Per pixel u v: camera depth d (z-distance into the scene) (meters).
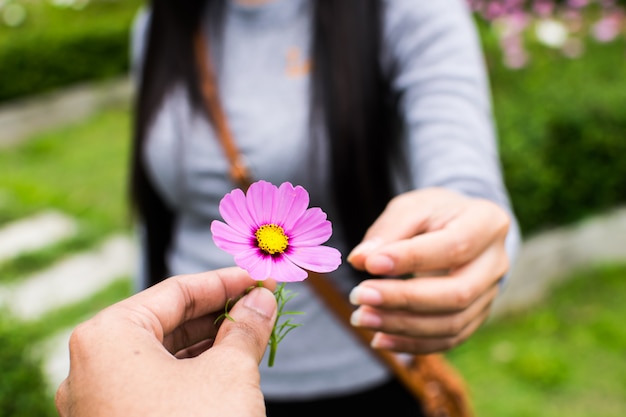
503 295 1.55
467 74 0.63
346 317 0.66
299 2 0.69
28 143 2.91
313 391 0.68
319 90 0.65
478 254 0.50
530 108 1.64
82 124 3.13
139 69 0.76
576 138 1.63
